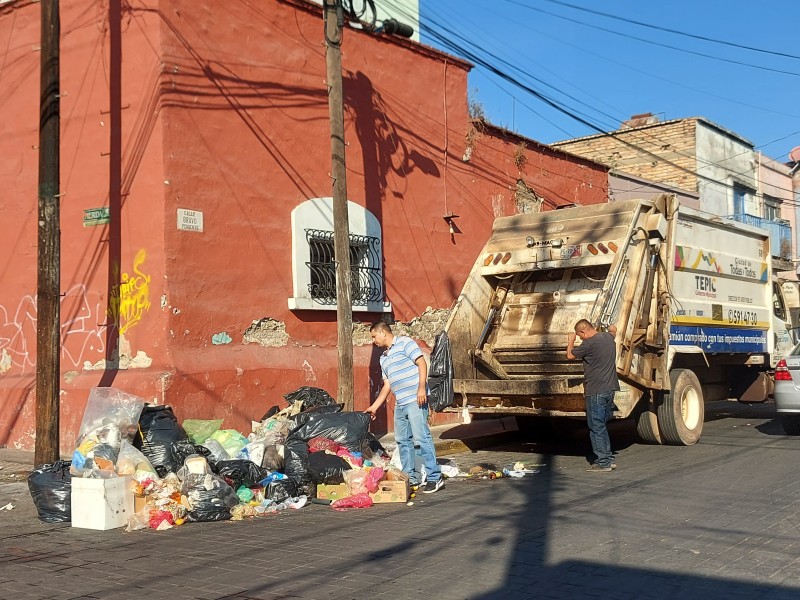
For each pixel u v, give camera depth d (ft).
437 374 34.60
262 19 39.01
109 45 36.27
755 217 98.53
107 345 35.73
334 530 23.27
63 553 21.45
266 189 38.47
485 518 24.09
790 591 16.47
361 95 44.09
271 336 38.29
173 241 34.35
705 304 40.96
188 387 33.78
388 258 45.27
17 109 40.09
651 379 35.70
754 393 47.39
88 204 36.65
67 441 35.65
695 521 22.61
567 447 40.47
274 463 29.30
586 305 36.86
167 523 24.20
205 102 36.11
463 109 51.55
